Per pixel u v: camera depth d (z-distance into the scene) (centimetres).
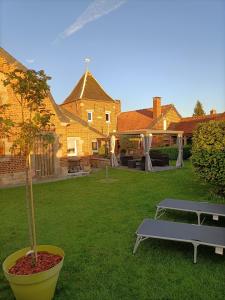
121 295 385
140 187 1195
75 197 1029
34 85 399
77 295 386
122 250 532
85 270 456
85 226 683
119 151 3156
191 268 456
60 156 1581
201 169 919
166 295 383
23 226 702
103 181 1405
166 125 3591
